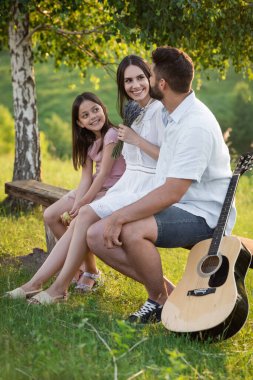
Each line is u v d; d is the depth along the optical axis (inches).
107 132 202.5
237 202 378.9
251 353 149.6
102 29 324.8
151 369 132.2
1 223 293.9
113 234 164.2
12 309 166.7
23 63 320.5
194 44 291.1
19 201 321.7
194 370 133.6
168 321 154.5
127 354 139.1
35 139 325.1
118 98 197.0
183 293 158.6
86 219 176.4
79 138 208.4
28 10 296.8
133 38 280.8
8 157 679.1
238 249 159.2
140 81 190.1
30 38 321.4
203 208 170.6
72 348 138.4
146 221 165.6
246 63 335.3
